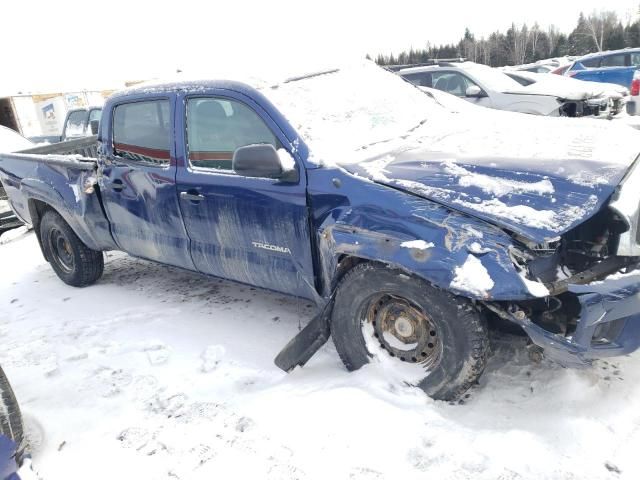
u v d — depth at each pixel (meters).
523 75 10.00
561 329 2.54
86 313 4.69
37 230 5.56
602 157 2.73
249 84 3.47
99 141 4.53
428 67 9.81
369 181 2.89
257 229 3.46
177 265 4.34
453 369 2.71
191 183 3.76
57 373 3.67
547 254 2.53
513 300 2.52
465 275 2.47
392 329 2.97
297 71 3.79
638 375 2.86
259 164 3.03
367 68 4.25
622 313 2.36
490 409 2.75
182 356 3.72
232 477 2.51
